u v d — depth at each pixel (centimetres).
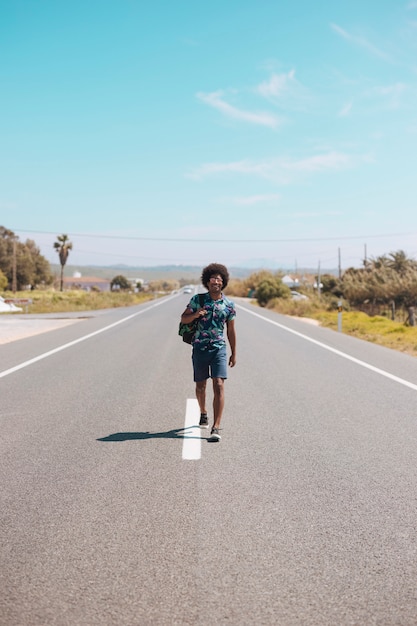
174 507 440
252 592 317
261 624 288
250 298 8975
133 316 3244
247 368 1226
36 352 1485
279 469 538
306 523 411
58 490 476
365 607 303
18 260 10869
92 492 471
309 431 686
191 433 672
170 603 305
